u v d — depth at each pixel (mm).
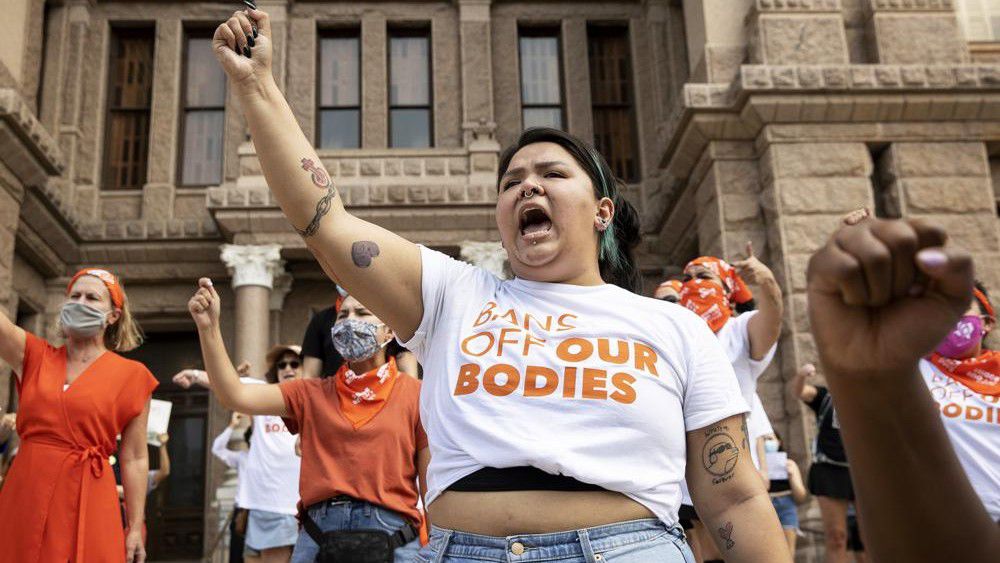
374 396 3977
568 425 1717
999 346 9617
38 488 3939
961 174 10352
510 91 14977
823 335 924
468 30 14898
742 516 1865
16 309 12461
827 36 10781
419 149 13875
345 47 15219
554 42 15570
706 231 11117
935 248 836
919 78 10398
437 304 1983
